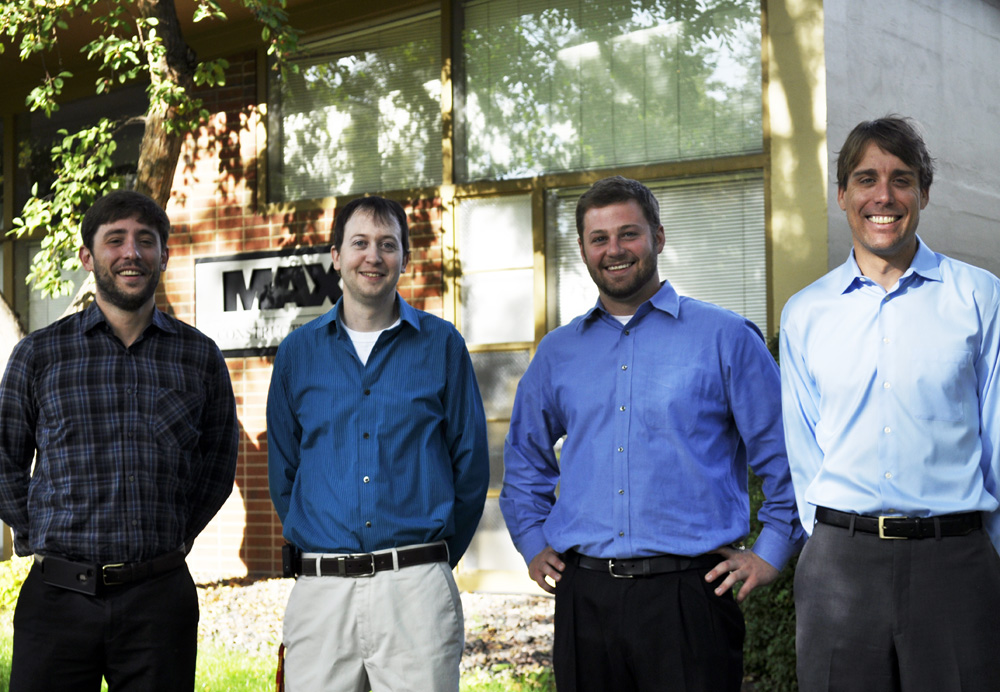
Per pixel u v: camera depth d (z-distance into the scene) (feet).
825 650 8.96
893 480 8.73
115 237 10.00
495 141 24.50
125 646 9.90
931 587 8.57
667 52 22.63
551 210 23.82
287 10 26.96
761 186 21.57
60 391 10.00
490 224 24.39
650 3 22.84
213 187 27.73
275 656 18.26
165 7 23.38
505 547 23.94
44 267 24.61
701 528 9.41
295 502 10.42
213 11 24.95
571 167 23.59
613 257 9.80
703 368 9.66
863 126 9.25
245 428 26.94
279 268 26.61
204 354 10.69
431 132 25.31
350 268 10.23
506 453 10.89
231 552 27.07
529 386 10.69
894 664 8.79
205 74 24.49
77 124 30.68
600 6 23.39
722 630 9.36
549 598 23.04
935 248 25.93
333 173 26.55
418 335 10.49
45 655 9.80
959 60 27.37
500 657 17.85
